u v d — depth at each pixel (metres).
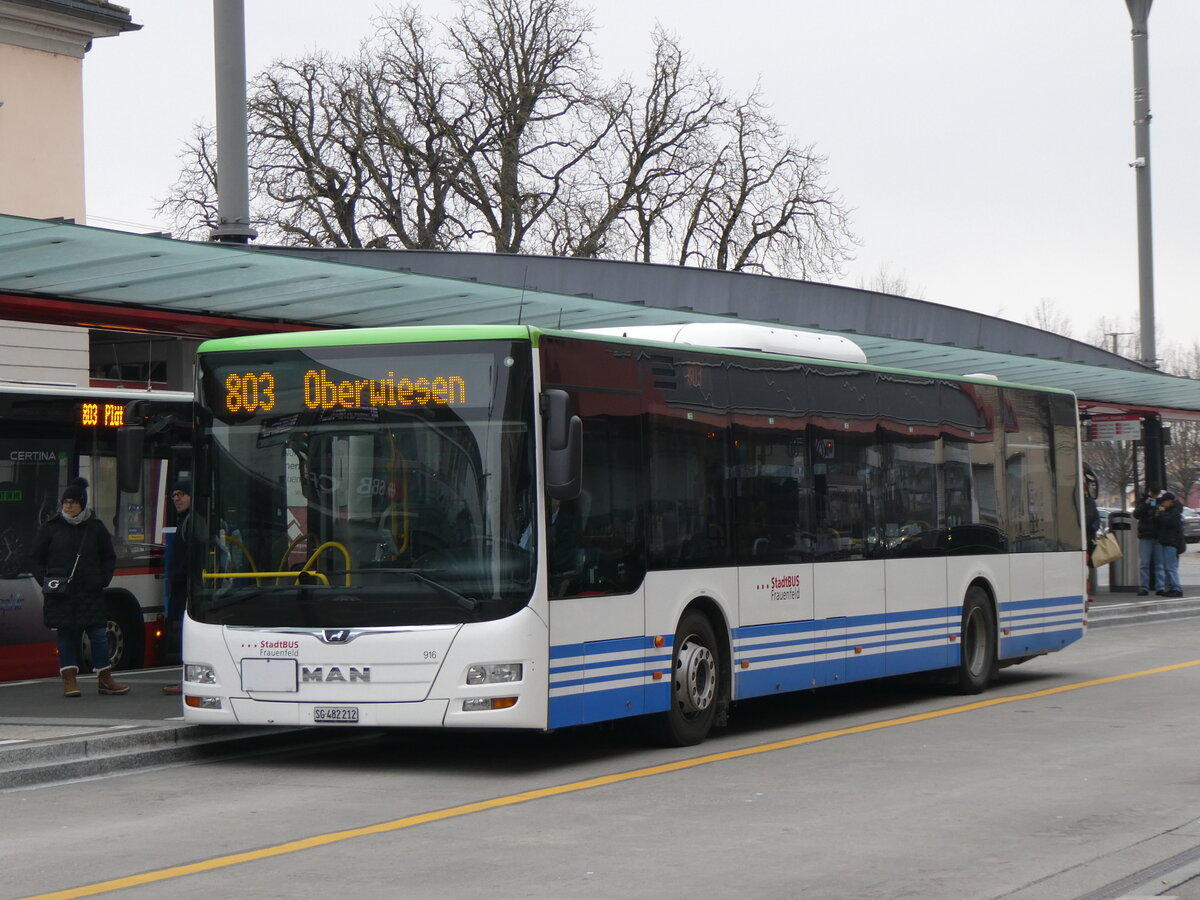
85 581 14.17
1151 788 10.07
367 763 11.69
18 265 13.66
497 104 44.84
